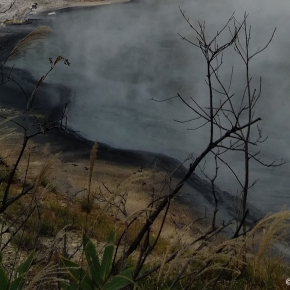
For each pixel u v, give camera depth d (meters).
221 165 13.82
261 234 2.47
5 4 32.53
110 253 3.00
